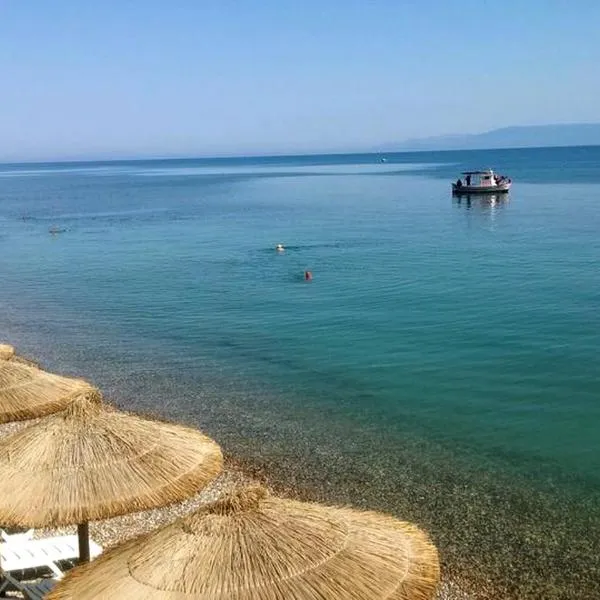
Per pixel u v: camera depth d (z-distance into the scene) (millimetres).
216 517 7176
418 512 16344
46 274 48656
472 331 30109
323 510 7652
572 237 55344
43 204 111188
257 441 20438
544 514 16125
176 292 41000
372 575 6957
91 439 10055
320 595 6621
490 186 93125
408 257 49219
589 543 14961
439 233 60812
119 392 24922
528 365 25625
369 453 19453
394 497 17062
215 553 6863
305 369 26578
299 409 22797
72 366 28109
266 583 6652
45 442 9984
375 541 7430
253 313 35281
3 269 51125
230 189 136750
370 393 23859
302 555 6926
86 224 78750
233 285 42125
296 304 36625
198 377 26266
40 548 13641
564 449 19188
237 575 6684
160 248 58625
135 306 38094
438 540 15164
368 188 124750
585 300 34562
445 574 13953
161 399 24109
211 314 35531
